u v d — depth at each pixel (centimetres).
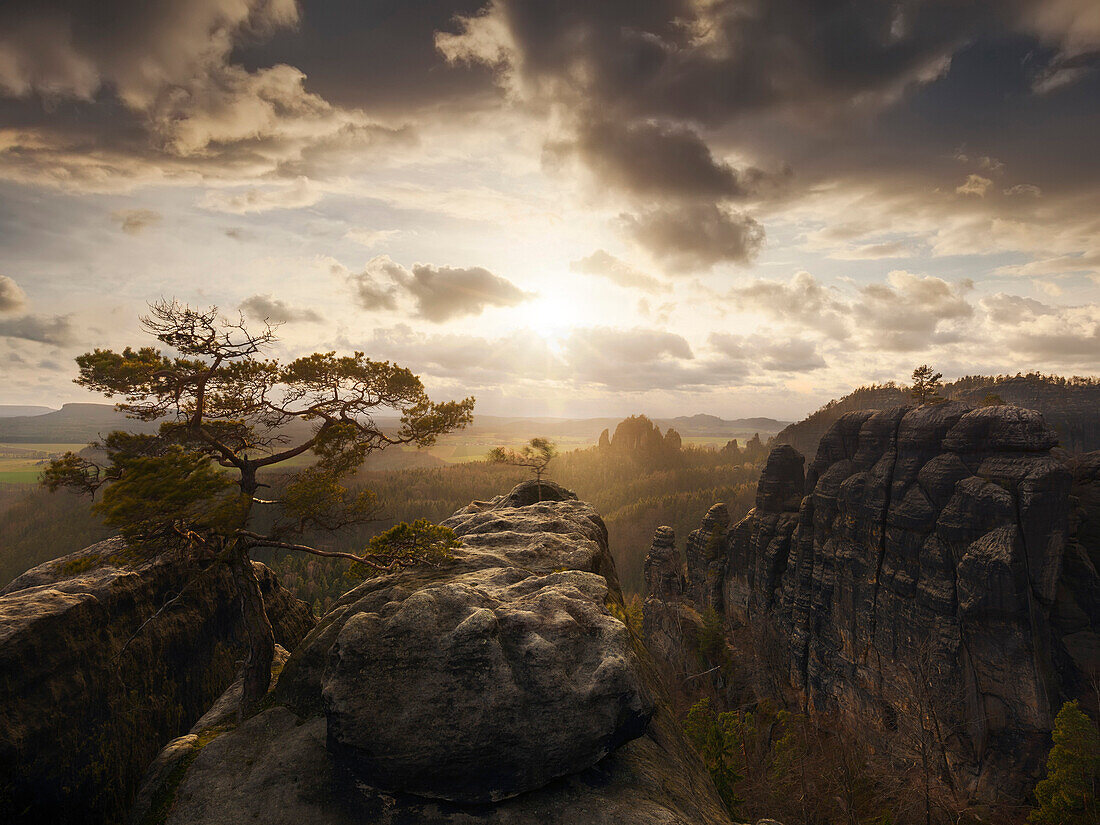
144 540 1819
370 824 1470
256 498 2205
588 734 1602
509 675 1644
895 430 7131
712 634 9219
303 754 1705
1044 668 5047
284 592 3294
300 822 1479
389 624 1781
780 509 9894
